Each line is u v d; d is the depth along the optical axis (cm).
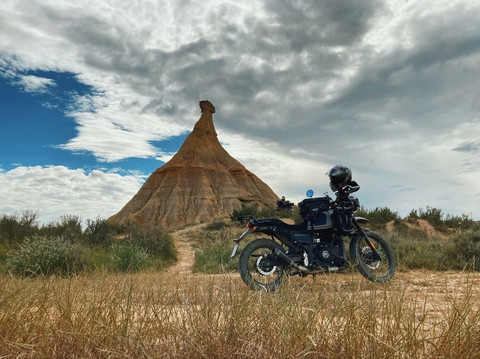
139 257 1151
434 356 198
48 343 219
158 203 10481
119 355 197
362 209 1973
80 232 1642
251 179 12925
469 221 1847
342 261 577
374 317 235
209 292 299
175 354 204
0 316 248
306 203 589
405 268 812
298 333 214
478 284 481
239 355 204
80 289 345
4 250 1215
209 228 2597
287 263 550
